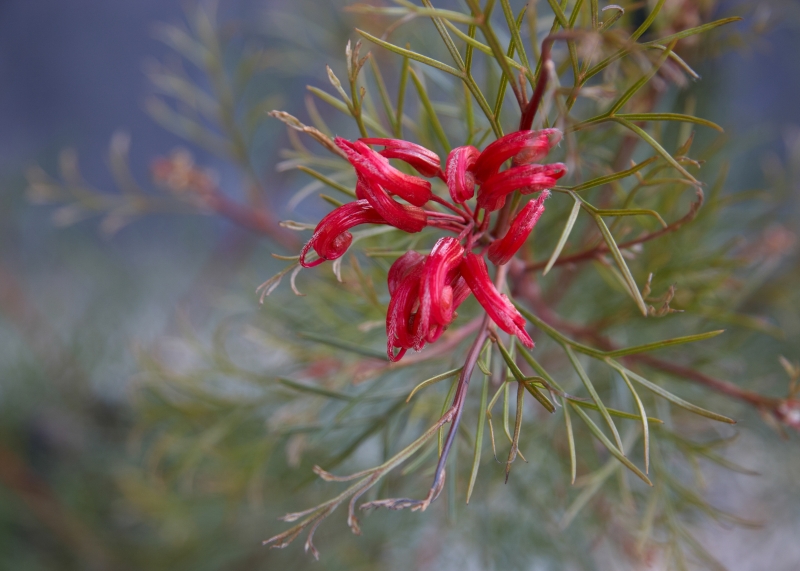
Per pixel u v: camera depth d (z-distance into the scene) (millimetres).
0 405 528
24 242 663
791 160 342
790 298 379
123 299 607
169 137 1018
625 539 354
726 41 284
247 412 330
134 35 1025
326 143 189
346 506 399
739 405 334
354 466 381
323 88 514
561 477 319
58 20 1014
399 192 175
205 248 658
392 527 398
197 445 323
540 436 316
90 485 519
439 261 171
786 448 430
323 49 510
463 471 315
